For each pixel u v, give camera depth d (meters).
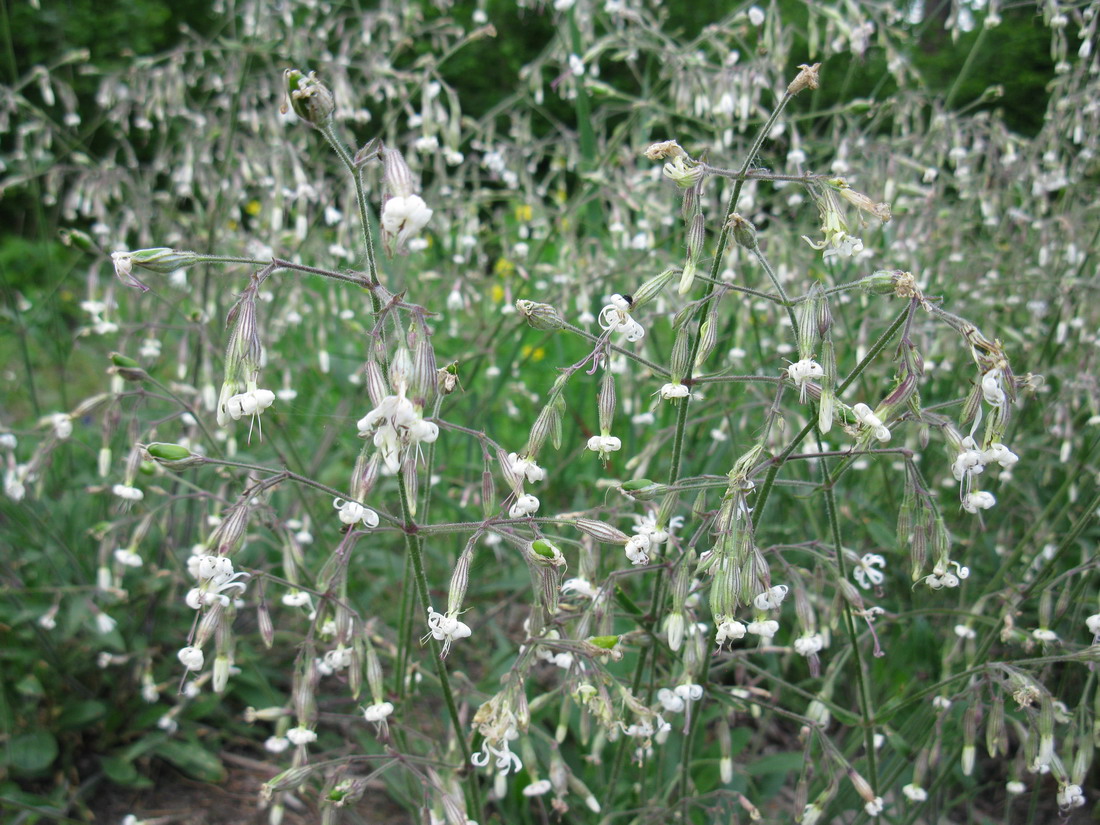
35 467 0.24
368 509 0.16
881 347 0.16
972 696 0.19
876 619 0.22
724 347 0.30
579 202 0.33
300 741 0.19
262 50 0.31
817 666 0.19
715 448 0.28
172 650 0.30
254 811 0.26
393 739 0.23
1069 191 0.31
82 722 0.27
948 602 0.28
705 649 0.20
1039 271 0.31
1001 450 0.16
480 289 0.39
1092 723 0.19
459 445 0.36
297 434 0.38
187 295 0.33
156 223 0.37
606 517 0.25
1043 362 0.30
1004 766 0.27
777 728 0.30
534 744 0.25
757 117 0.37
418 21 0.38
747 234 0.16
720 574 0.16
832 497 0.18
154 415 0.28
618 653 0.17
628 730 0.18
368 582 0.33
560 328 0.18
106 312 0.30
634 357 0.18
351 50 0.38
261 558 0.31
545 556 0.16
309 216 0.35
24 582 0.29
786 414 0.23
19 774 0.26
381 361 0.15
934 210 0.31
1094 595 0.25
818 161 0.37
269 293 0.33
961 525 0.29
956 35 0.33
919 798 0.21
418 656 0.27
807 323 0.15
